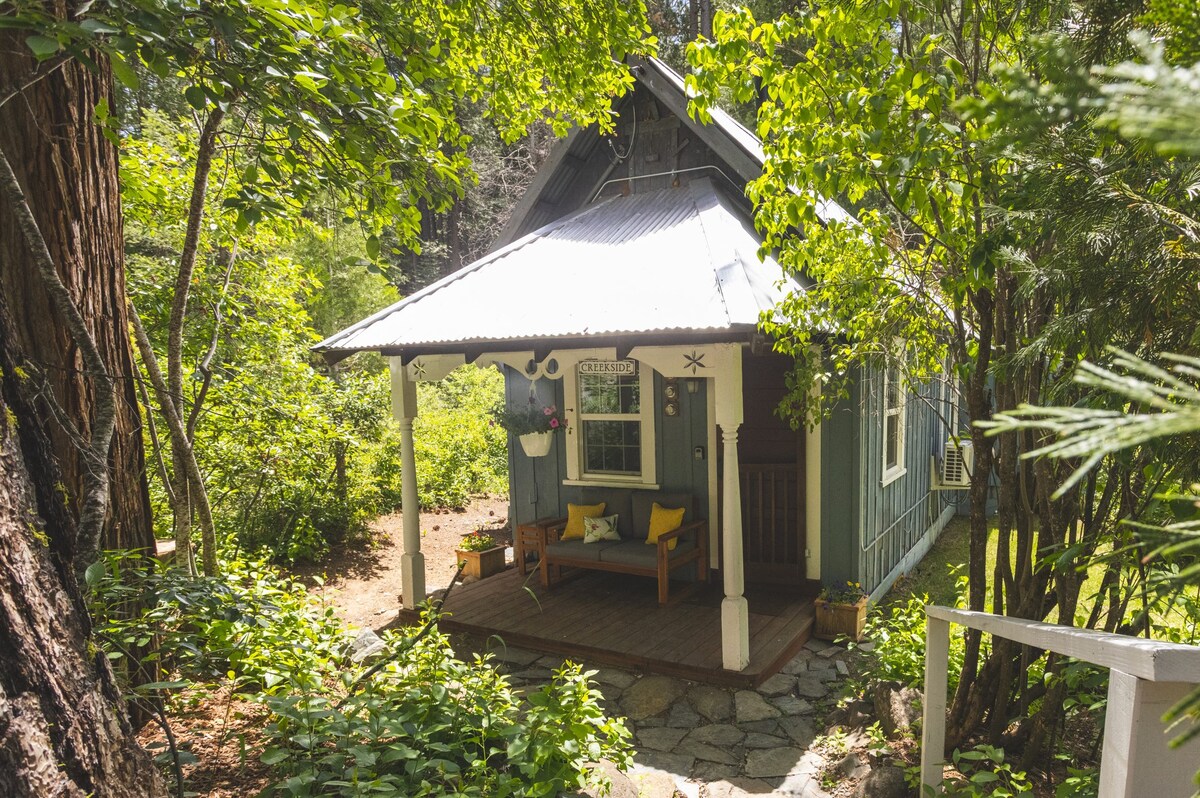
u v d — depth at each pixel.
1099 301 1.67
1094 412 0.59
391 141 3.07
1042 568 2.96
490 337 5.34
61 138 3.21
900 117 2.70
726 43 3.13
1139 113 0.49
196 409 4.40
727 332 4.61
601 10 5.28
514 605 6.85
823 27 2.93
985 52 2.99
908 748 3.52
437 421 13.64
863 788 3.16
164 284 5.84
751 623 6.11
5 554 1.61
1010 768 3.00
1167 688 1.55
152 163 5.71
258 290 6.54
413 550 6.78
